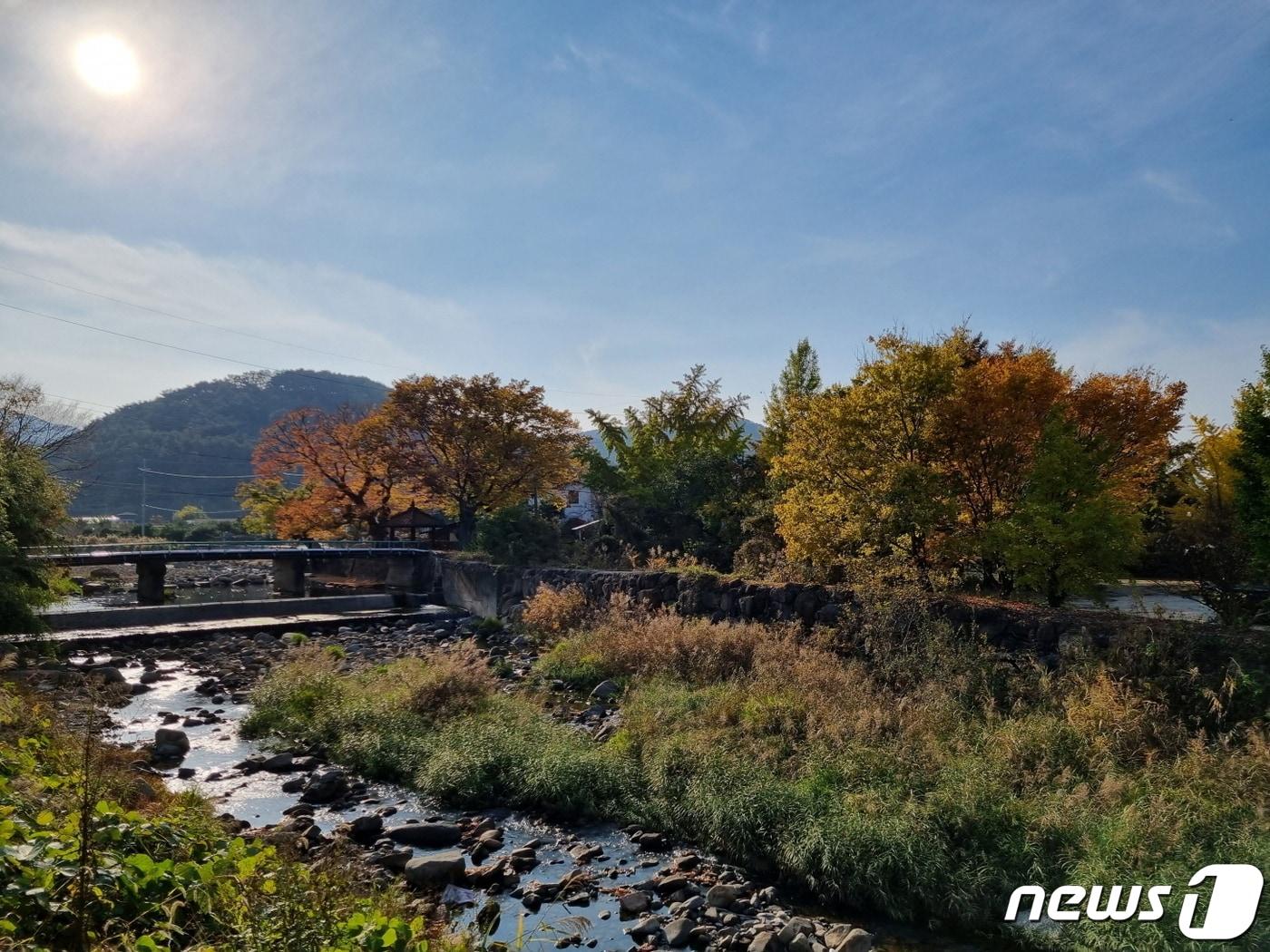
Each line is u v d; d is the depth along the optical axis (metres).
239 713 17.20
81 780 7.12
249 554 33.62
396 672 17.62
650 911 8.97
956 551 18.02
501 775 12.48
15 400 23.53
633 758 12.66
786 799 10.54
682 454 35.97
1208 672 12.81
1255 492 16.78
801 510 20.58
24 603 19.78
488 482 42.59
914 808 9.91
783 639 17.92
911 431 19.41
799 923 8.49
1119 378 19.39
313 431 47.62
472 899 9.02
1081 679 13.05
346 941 5.51
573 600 24.83
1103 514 16.75
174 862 6.39
